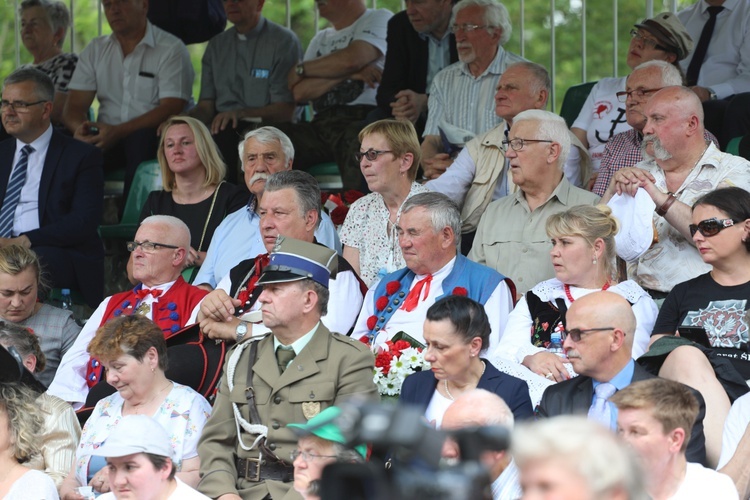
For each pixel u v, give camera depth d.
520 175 22.39
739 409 16.52
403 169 23.16
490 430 6.77
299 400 17.20
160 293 22.52
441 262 20.45
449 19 30.77
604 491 7.21
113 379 18.36
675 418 13.69
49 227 28.30
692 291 19.44
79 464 18.64
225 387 17.78
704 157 21.88
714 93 28.88
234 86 33.94
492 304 20.22
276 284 17.38
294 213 21.31
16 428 16.42
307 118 36.00
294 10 46.88
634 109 25.09
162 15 35.81
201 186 26.41
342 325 21.06
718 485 14.05
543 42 45.88
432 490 6.50
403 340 19.31
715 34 30.19
